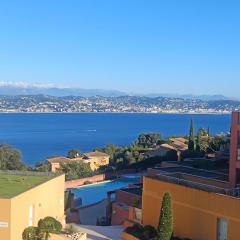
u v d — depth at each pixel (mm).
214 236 31766
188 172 43969
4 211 31766
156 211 37312
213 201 31906
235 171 35562
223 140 96688
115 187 81812
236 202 30109
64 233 37906
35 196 36938
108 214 55500
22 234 34000
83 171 90062
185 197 34344
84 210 59781
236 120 35688
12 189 36094
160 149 103750
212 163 60125
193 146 95938
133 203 45531
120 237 39406
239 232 29906
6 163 81875
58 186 43906
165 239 31906
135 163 96625
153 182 37781
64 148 185000
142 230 37312
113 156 107438
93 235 39969
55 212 42938
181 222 34656
